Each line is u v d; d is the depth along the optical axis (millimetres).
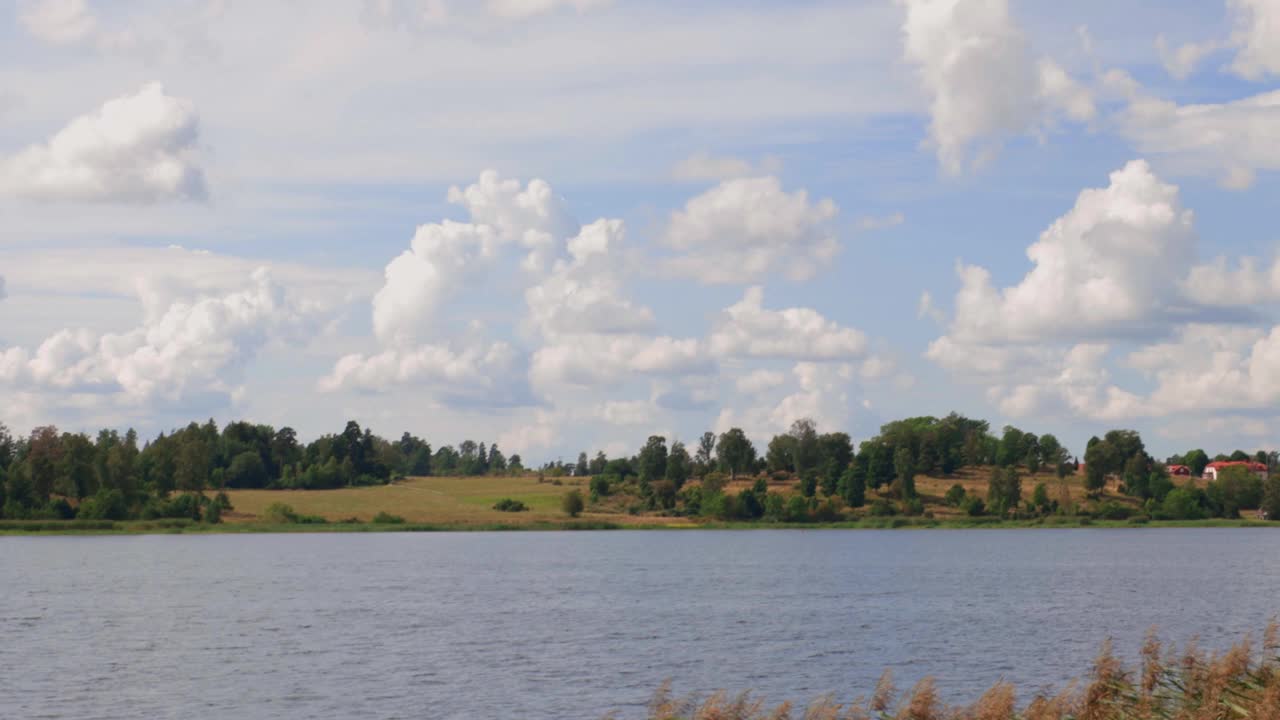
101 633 95125
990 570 167625
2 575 157750
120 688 69375
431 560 199750
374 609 114625
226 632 95562
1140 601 119312
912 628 96438
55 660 79938
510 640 89812
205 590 136375
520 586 142875
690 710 31641
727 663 77562
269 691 68062
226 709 63219
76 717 61469
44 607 116062
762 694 66188
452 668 75938
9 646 87000
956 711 30906
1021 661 77625
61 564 181625
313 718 60781
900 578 152500
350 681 71250
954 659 78625
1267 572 160750
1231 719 31047
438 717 60625
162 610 113375
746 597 126312
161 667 76875
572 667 76125
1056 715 31016
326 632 95500
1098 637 89750
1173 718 31156
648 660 79062
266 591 135750
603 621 103125
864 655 80875
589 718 60125
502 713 61500
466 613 110562
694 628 97188
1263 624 98312
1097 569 168375
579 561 194875
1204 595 126125
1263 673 32469
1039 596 125875
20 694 67625
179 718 61094
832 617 105625
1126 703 31906
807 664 77000
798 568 174125
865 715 30734
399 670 75250
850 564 182625
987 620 102375
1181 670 33375
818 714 30891
